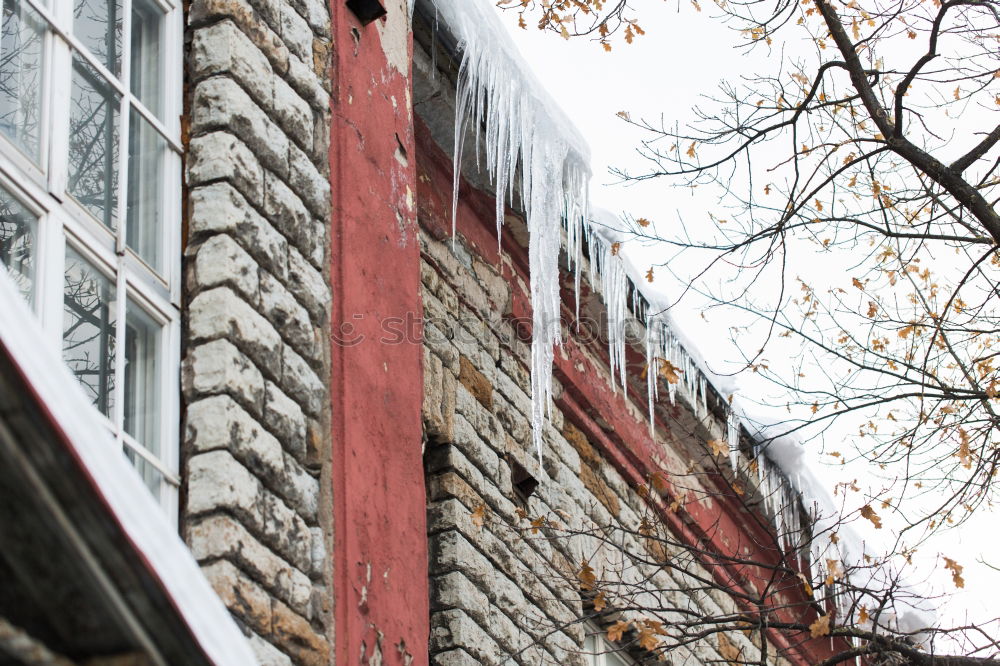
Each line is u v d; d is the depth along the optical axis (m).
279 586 5.57
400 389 6.78
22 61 5.29
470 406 9.13
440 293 9.27
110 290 5.43
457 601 8.24
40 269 5.09
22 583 3.22
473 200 9.88
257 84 6.43
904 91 7.58
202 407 5.58
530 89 9.48
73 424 3.32
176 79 6.20
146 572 3.44
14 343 3.25
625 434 11.09
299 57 6.86
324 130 6.86
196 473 5.46
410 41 8.05
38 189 5.18
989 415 8.45
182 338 5.73
